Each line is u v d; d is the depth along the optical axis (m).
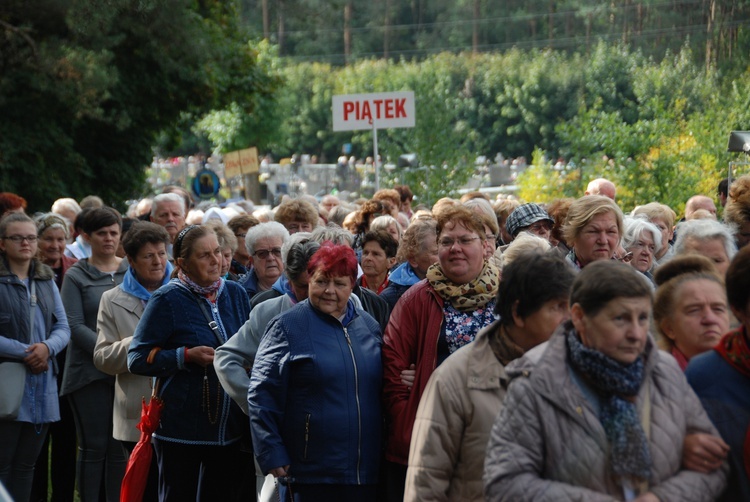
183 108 25.86
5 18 21.47
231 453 7.75
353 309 6.79
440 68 70.62
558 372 4.20
